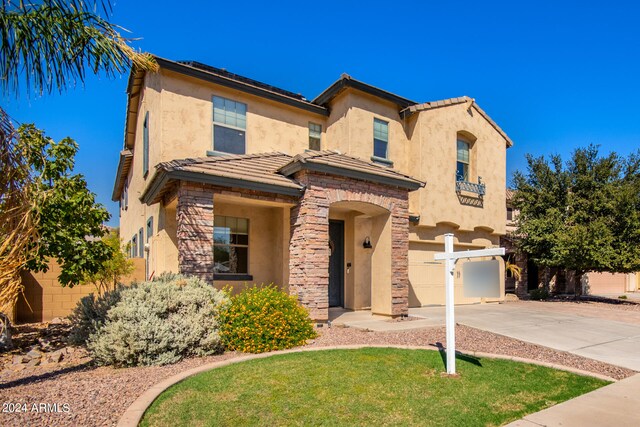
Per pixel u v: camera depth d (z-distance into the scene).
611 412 5.61
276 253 13.73
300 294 11.46
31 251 6.20
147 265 14.83
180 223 10.20
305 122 16.25
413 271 17.12
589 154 20.91
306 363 7.50
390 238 13.27
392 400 5.81
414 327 11.38
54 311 13.63
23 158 5.97
